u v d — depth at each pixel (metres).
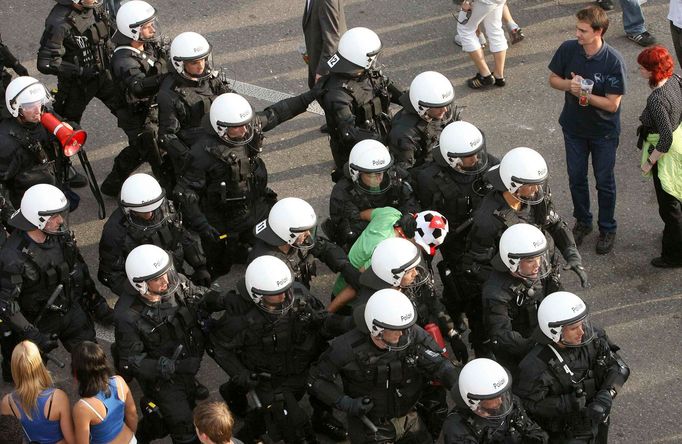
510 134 11.29
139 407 8.55
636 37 12.24
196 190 8.95
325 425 8.09
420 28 12.91
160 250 7.47
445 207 8.42
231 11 13.43
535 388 7.00
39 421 6.86
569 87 9.04
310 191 10.79
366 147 8.40
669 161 8.88
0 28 13.27
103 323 8.87
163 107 9.47
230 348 7.60
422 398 7.58
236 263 9.72
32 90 9.09
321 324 7.62
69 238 8.00
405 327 6.86
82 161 9.88
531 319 7.53
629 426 8.09
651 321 9.03
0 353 8.92
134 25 9.95
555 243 8.32
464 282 8.20
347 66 9.36
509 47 12.47
